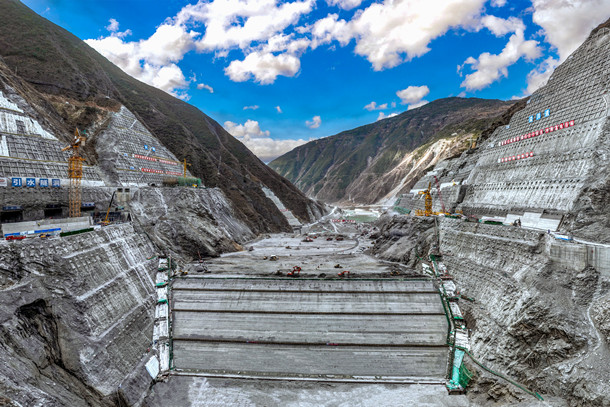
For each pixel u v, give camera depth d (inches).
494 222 2947.8
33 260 1940.2
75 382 1711.4
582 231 2208.4
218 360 2407.7
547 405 1616.6
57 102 4889.3
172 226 3976.4
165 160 5787.4
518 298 2119.8
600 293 1861.5
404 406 1989.4
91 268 2224.4
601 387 1517.0
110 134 4781.0
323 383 2223.2
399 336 2479.1
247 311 2687.0
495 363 2037.4
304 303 2719.0
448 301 2635.3
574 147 2780.5
